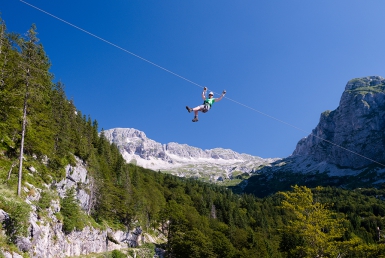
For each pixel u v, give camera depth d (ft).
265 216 467.11
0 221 74.84
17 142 139.54
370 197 595.06
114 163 364.17
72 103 276.00
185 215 297.74
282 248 218.79
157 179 578.25
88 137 318.86
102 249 190.90
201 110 57.57
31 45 113.19
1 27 122.72
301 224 123.85
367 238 326.03
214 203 507.30
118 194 267.80
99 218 214.28
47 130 162.91
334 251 118.73
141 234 277.64
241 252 237.04
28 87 114.52
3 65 120.37
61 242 127.75
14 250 73.97
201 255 229.25
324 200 565.53
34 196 116.57
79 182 205.46
